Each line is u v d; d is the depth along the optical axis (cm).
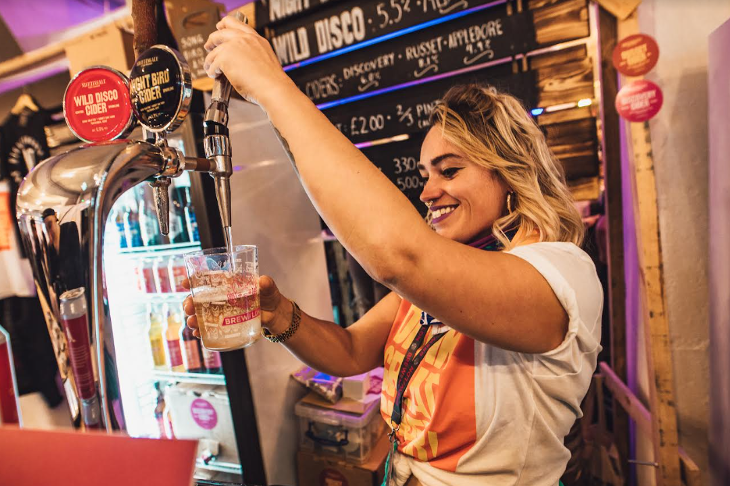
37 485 33
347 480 170
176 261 183
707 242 170
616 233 173
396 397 92
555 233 79
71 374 45
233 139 161
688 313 175
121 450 33
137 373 207
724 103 149
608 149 171
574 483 157
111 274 197
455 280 52
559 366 71
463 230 87
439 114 89
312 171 52
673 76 168
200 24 193
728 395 153
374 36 195
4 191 252
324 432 176
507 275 58
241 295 68
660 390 146
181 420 195
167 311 195
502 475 78
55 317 45
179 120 61
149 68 62
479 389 76
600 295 72
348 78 207
